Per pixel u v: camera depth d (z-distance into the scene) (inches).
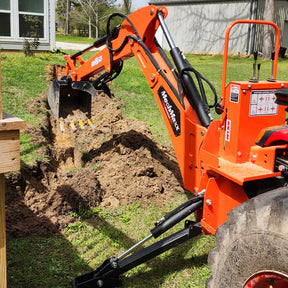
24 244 145.1
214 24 981.8
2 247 76.6
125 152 231.6
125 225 167.3
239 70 665.0
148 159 218.8
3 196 74.7
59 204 171.0
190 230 125.3
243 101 105.8
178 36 1062.4
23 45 478.9
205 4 986.1
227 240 94.9
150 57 156.5
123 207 181.5
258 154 106.7
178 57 146.6
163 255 147.4
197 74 141.4
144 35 163.8
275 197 86.4
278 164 101.7
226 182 111.3
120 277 133.6
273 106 110.9
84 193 180.9
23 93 323.3
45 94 332.5
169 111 148.2
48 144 236.2
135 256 126.1
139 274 135.6
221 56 958.4
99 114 308.5
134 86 432.1
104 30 1775.3
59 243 150.2
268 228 83.7
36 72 392.2
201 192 122.3
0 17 488.7
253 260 86.0
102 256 143.6
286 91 95.8
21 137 227.1
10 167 71.6
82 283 122.4
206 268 138.6
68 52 677.9
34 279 127.6
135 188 193.8
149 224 167.0
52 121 290.8
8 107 283.9
